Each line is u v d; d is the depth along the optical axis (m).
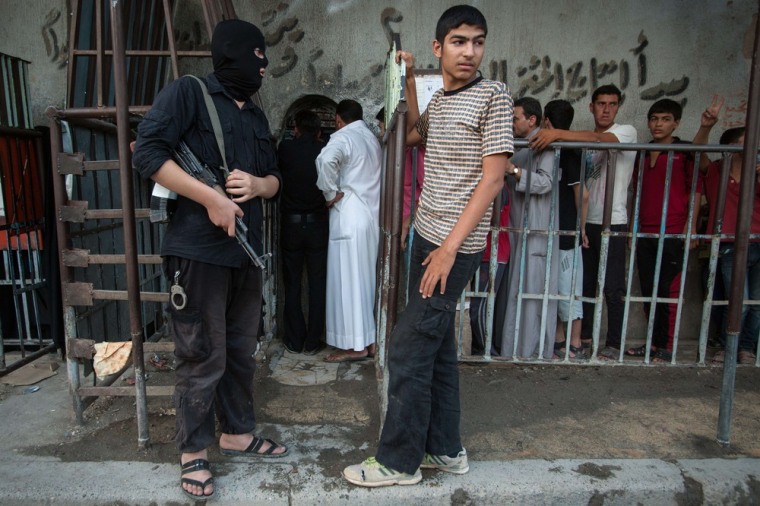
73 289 2.47
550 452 2.46
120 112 2.16
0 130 2.99
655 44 3.99
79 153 2.38
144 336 3.39
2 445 2.43
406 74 2.30
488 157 1.81
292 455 2.38
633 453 2.46
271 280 3.79
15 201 3.15
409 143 2.42
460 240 1.82
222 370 2.10
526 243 3.24
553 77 4.02
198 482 2.08
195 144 1.94
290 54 3.92
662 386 3.22
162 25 3.72
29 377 3.12
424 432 2.12
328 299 3.63
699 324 4.15
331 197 3.51
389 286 2.34
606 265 3.35
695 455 2.45
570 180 3.29
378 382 2.83
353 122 3.63
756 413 2.88
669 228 3.66
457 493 2.18
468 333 3.51
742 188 2.36
